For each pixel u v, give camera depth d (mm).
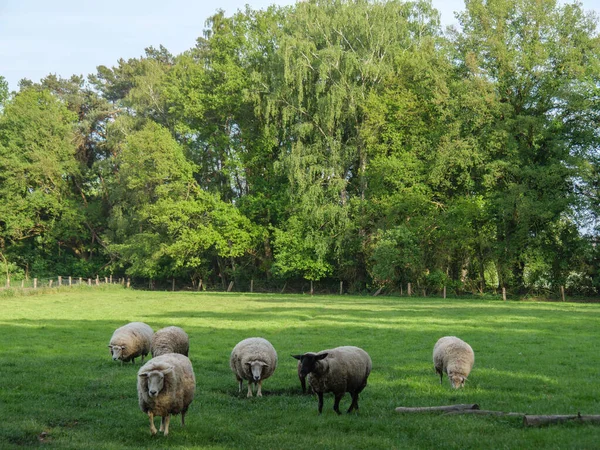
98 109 89312
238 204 74938
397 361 21688
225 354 23266
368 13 63812
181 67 78188
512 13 62281
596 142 60344
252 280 73438
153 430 12391
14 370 19344
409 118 63094
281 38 64875
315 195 62812
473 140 59000
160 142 70812
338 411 14375
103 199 87250
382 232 61156
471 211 58469
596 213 57469
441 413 14016
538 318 36219
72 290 63406
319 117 64438
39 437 12250
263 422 13516
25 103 84000
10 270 81188
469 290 63031
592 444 10852
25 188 82125
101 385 17250
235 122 77875
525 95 61219
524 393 16406
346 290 70312
